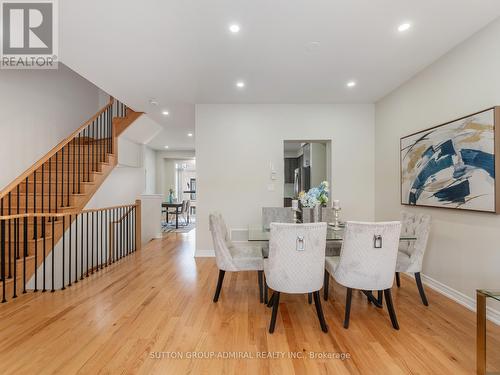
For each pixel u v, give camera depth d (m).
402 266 2.66
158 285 3.22
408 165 3.49
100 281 3.36
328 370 1.71
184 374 1.67
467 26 2.39
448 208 2.80
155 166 9.47
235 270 2.72
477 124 2.42
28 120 4.16
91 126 5.73
